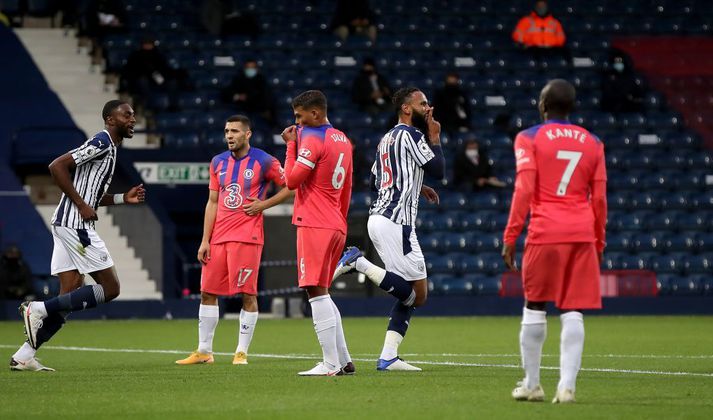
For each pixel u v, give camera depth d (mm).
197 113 101938
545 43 113562
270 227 86688
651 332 66938
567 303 29094
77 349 54531
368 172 95625
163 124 101125
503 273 93062
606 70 112875
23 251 90750
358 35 113875
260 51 112062
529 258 29250
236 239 43344
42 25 113500
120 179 88812
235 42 112188
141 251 88812
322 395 31250
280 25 115438
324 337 37062
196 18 114875
